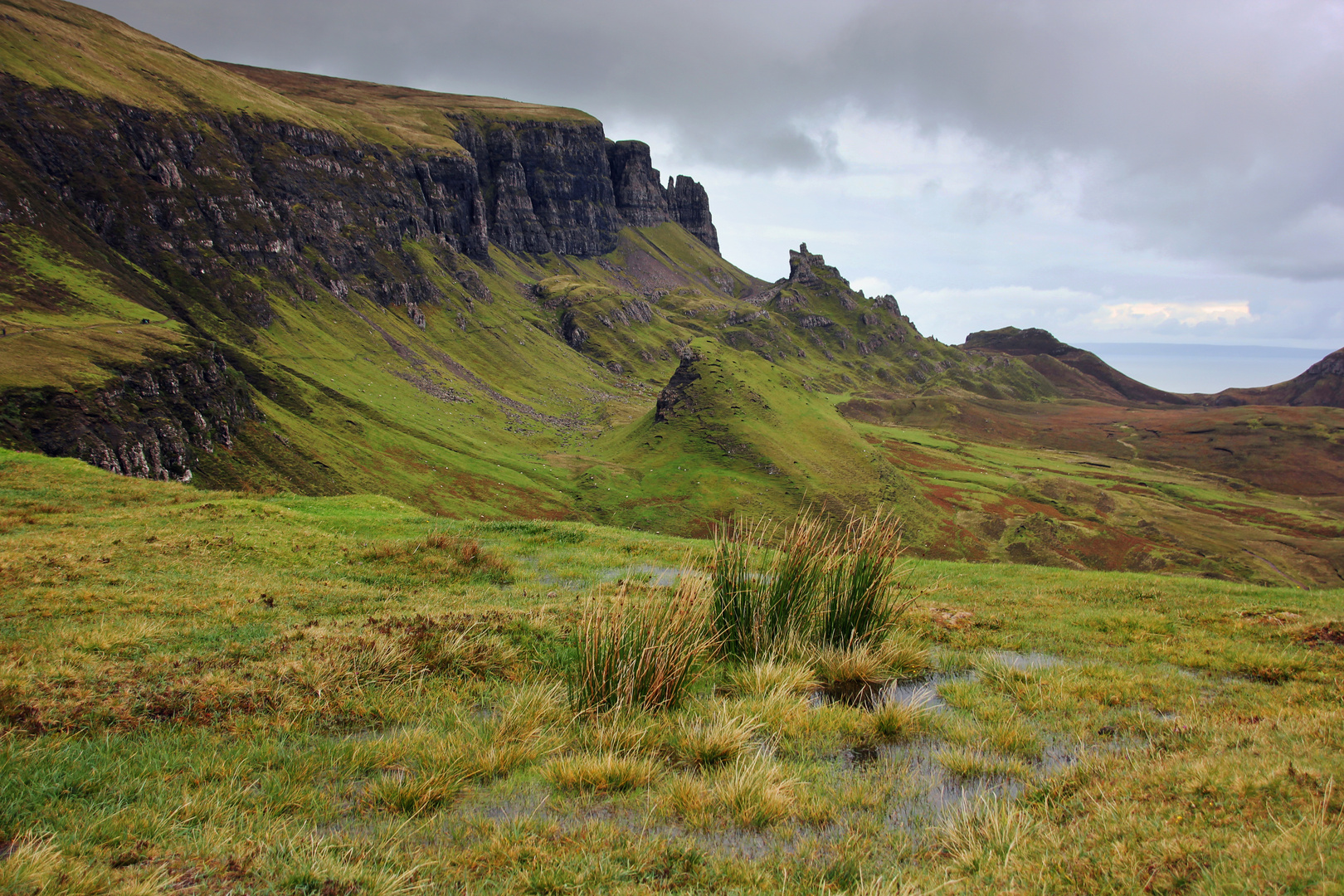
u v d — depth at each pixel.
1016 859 5.45
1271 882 4.60
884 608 12.84
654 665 9.78
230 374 124.00
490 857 5.72
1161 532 169.88
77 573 15.43
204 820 6.07
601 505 134.12
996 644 14.21
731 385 165.00
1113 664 12.62
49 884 4.62
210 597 14.31
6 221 132.25
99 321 119.69
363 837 6.01
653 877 5.53
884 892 4.98
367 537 24.73
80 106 167.00
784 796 6.83
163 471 96.00
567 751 8.23
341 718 8.86
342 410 143.88
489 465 147.00
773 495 133.62
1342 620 15.03
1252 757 6.98
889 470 152.12
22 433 83.19
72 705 8.06
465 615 13.03
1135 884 4.93
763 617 12.20
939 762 8.11
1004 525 150.75
